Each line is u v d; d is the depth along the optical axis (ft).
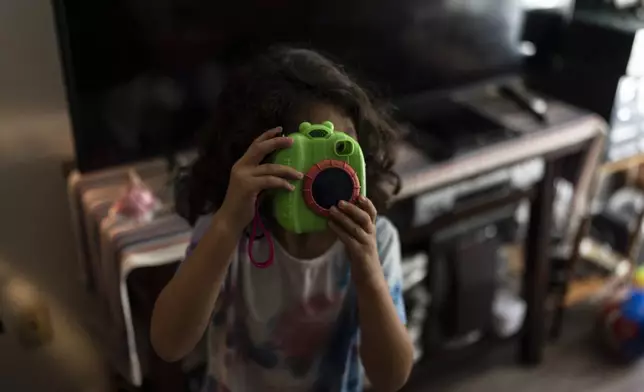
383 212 3.88
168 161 4.79
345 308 3.20
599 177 6.59
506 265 6.72
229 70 4.68
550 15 6.15
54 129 5.02
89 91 4.28
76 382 4.38
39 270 5.38
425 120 5.74
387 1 5.12
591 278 6.77
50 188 5.19
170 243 4.21
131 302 4.72
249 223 2.78
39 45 4.73
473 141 5.41
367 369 3.04
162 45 4.39
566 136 5.64
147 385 4.93
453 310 5.82
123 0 4.14
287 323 3.16
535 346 6.33
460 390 6.14
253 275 3.05
